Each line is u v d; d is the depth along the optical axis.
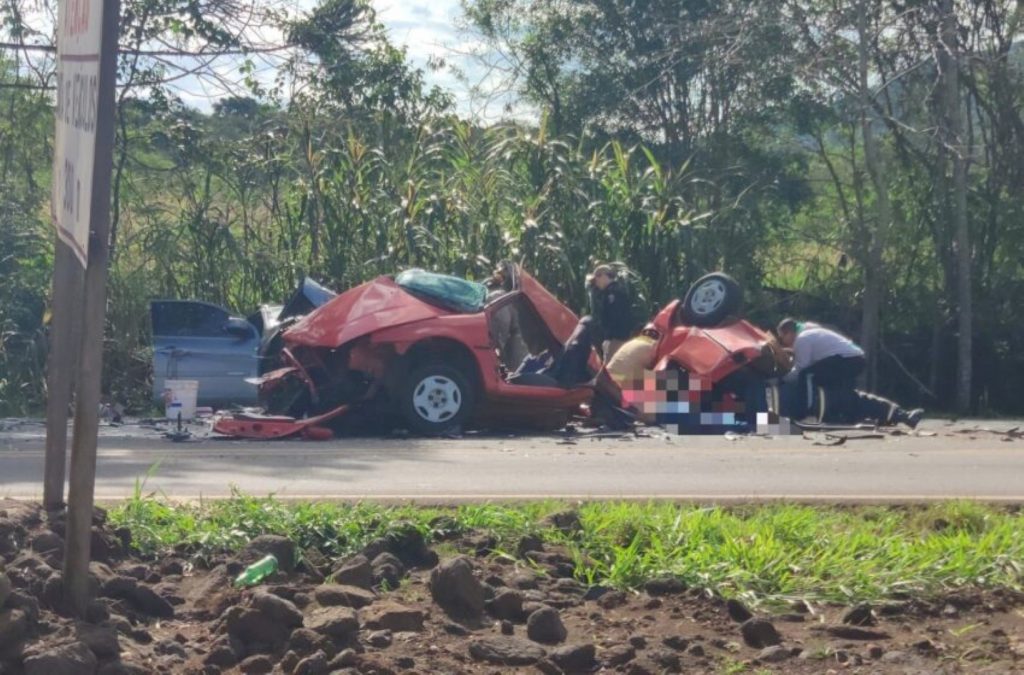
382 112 22.38
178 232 20.02
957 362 22.41
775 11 22.16
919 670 5.18
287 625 5.24
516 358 14.51
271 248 20.25
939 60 21.95
